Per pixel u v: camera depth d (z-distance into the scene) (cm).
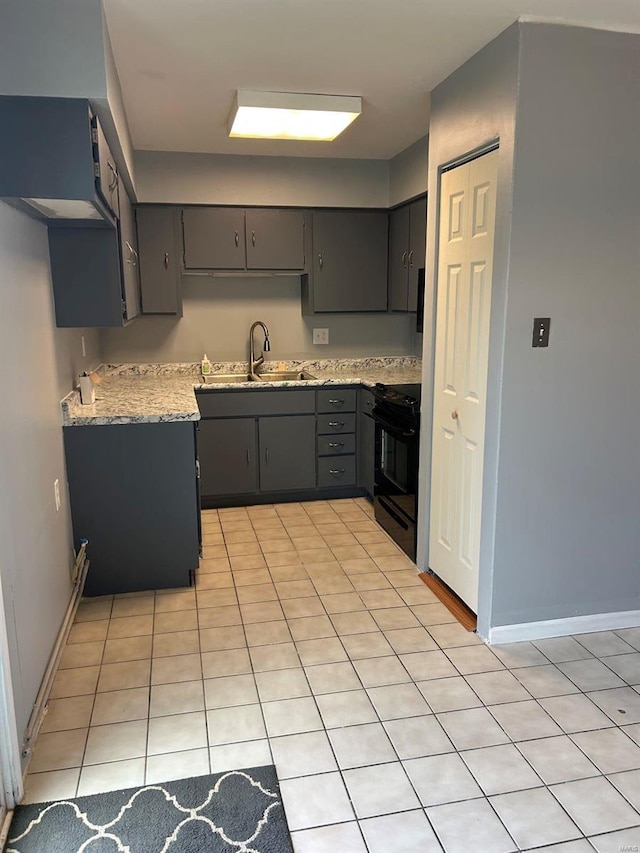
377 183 444
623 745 198
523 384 239
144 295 421
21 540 199
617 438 254
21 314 215
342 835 165
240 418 418
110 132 238
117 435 288
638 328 246
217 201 422
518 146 221
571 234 232
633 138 231
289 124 317
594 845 162
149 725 208
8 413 191
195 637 263
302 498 446
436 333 300
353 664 243
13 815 171
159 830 166
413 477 330
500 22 216
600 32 220
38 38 194
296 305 475
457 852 160
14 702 179
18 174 198
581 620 266
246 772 187
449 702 219
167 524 301
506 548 251
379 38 230
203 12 207
